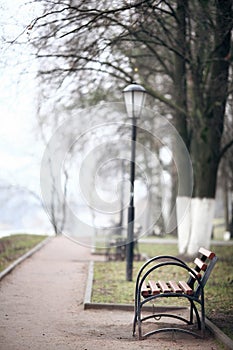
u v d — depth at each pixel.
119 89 18.27
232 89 16.00
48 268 14.80
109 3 13.09
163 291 7.52
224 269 15.05
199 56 15.48
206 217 16.55
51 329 7.81
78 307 9.55
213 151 16.53
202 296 7.59
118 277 13.04
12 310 9.09
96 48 14.41
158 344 7.09
